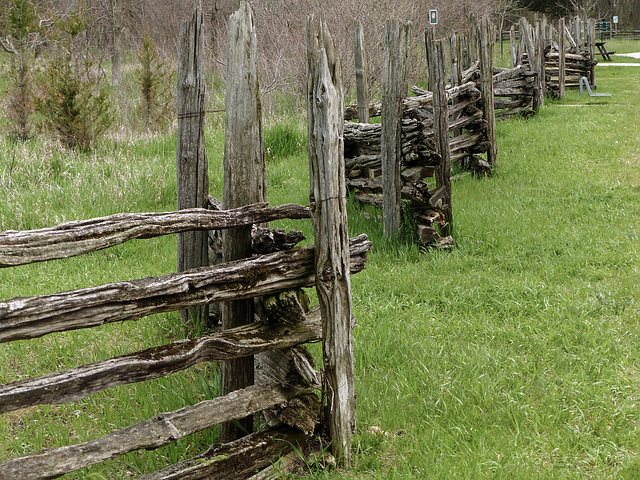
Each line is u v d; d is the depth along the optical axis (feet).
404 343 14.73
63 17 54.08
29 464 7.26
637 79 72.64
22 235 7.34
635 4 164.14
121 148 34.22
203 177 14.66
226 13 73.72
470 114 30.55
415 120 21.09
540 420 11.85
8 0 38.96
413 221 22.18
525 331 15.56
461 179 31.19
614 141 37.42
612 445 11.07
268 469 9.91
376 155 23.71
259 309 10.18
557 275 18.99
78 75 36.50
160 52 61.26
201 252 15.02
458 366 13.75
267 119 40.14
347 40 48.37
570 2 125.80
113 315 7.87
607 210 25.11
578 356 14.23
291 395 10.20
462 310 17.07
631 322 15.89
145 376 8.17
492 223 24.00
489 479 10.10
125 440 8.07
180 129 14.51
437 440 11.07
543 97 55.36
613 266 19.52
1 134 37.73
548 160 34.04
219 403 9.29
